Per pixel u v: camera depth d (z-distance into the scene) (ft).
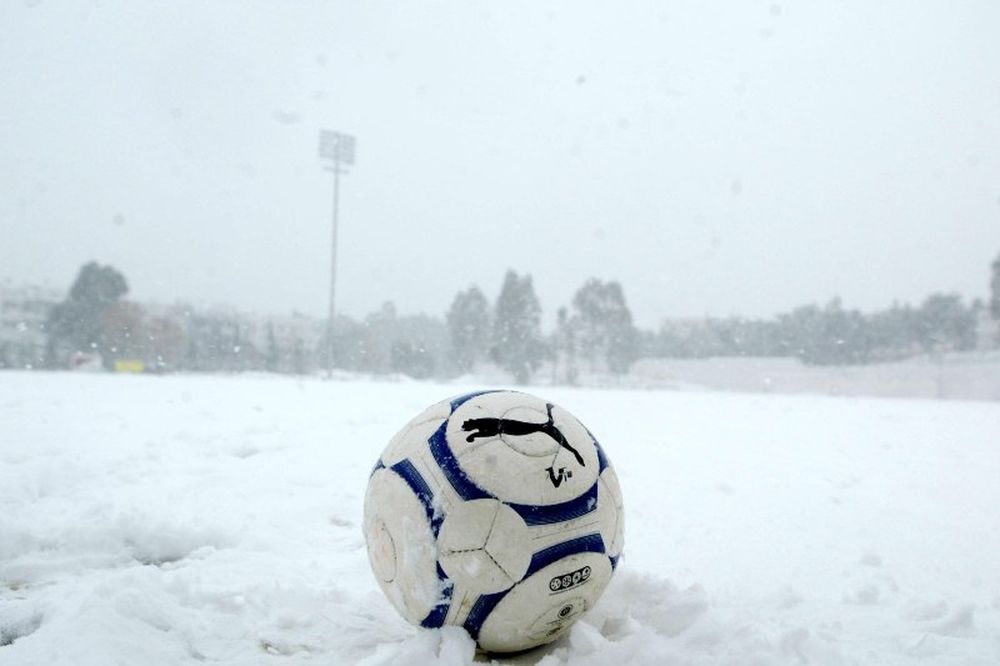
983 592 11.66
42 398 38.32
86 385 50.93
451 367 169.48
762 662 8.35
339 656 8.98
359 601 10.77
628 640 8.71
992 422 38.96
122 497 16.70
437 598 8.29
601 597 9.96
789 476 20.95
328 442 24.47
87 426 26.94
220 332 146.00
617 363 164.76
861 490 19.24
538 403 9.30
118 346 140.87
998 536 14.92
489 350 166.30
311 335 155.94
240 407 35.50
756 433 31.40
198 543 13.44
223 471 19.49
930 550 13.94
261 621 9.98
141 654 8.59
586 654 8.64
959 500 18.16
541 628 8.51
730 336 171.53
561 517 8.32
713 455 24.45
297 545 13.75
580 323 165.99
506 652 8.95
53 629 8.95
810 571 12.67
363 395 47.21
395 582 8.64
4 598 10.71
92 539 12.90
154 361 139.74
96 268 142.51
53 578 11.70
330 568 12.46
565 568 8.31
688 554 13.62
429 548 8.25
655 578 10.55
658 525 15.53
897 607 10.83
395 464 8.85
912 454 25.73
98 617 9.01
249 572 12.05
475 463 8.34
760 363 158.51
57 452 21.48
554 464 8.52
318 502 16.70
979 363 137.39
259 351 146.92
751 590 11.62
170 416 30.63
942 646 9.20
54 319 141.08
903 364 142.31
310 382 75.56
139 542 13.14
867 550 13.89
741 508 17.01
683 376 150.51
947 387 119.34
